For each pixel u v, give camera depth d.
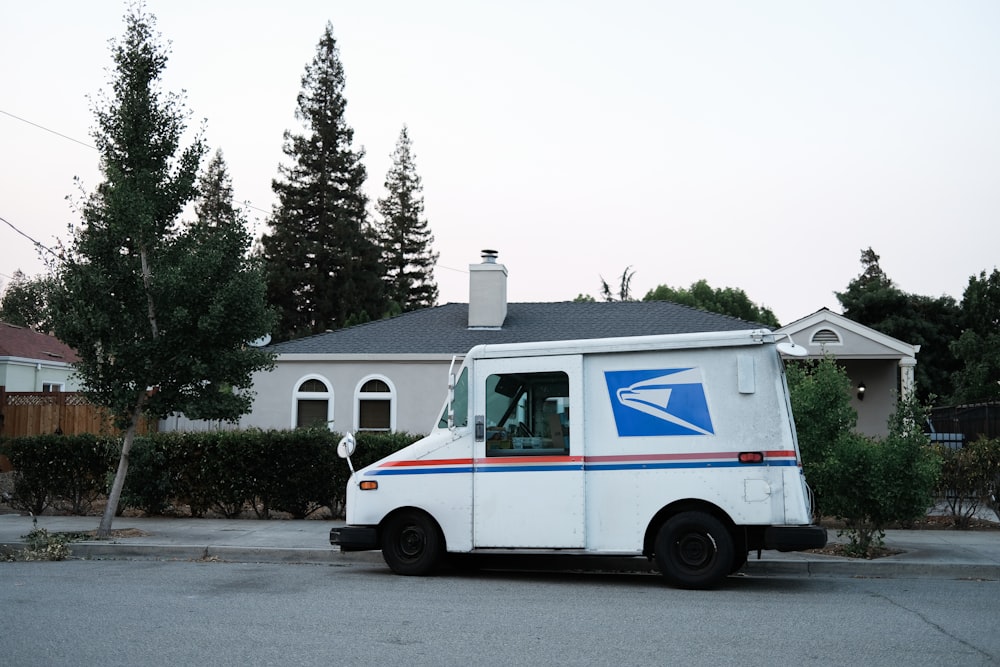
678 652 6.79
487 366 10.79
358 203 54.94
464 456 10.70
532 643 7.06
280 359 21.97
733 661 6.52
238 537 13.66
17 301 59.03
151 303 13.43
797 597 9.45
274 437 16.30
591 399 10.40
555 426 10.46
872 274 55.72
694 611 8.53
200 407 13.53
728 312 56.06
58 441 16.80
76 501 16.95
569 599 9.21
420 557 10.78
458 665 6.34
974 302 37.69
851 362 25.62
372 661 6.43
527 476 10.44
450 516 10.65
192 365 13.23
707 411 10.02
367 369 21.86
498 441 10.62
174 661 6.38
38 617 7.95
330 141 54.25
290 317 51.25
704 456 9.95
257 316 13.64
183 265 13.20
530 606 8.76
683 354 10.20
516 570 11.66
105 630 7.41
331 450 16.25
